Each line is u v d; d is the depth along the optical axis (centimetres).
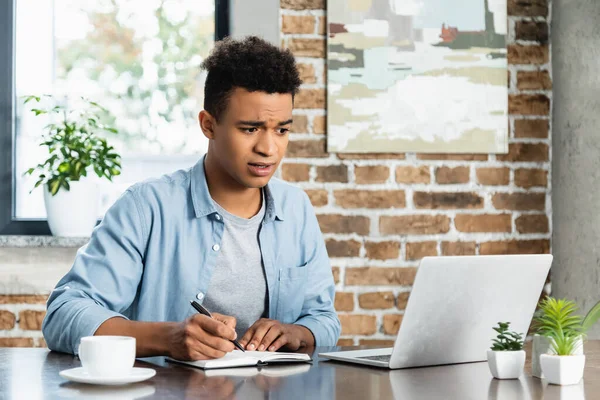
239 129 158
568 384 123
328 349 165
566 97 289
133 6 297
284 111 158
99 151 279
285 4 286
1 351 158
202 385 119
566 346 125
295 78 160
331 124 285
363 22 287
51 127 285
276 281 182
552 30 298
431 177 291
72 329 150
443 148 290
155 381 123
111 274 166
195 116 299
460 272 134
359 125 286
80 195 277
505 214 295
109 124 296
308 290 187
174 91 298
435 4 290
